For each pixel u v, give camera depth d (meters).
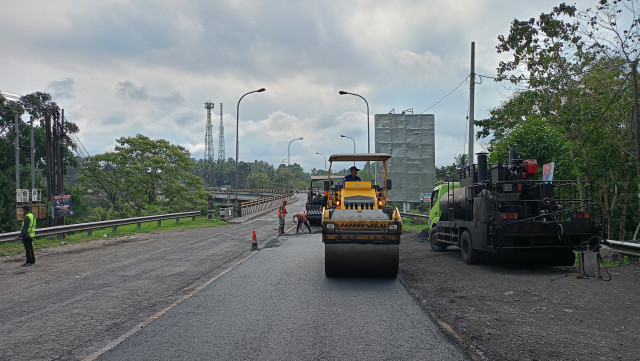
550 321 6.01
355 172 12.80
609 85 18.59
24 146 35.75
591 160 19.81
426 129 29.64
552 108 19.75
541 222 9.91
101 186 44.94
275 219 34.44
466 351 4.82
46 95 37.31
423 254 14.05
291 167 161.50
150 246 16.86
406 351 4.83
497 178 10.58
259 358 4.59
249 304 7.04
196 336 5.35
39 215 22.75
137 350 4.86
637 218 20.64
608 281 8.72
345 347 4.95
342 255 9.24
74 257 13.88
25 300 7.65
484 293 7.89
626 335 5.36
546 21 16.53
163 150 45.72
